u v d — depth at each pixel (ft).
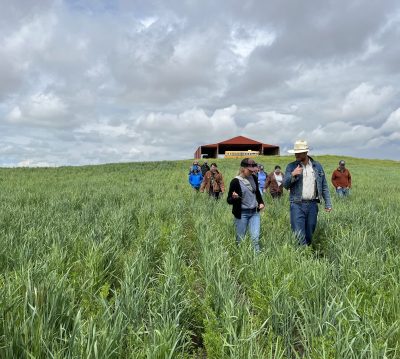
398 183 96.73
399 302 13.67
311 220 26.71
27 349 10.46
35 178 106.01
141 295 14.84
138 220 33.73
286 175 26.63
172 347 11.33
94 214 35.01
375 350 10.59
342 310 12.39
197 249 25.53
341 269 17.98
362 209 35.47
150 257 21.49
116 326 11.92
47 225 28.12
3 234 24.17
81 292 16.02
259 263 18.84
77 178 107.76
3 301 12.47
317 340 11.48
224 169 137.39
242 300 15.57
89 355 10.09
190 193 62.44
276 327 13.71
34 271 15.89
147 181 96.27
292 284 15.40
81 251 21.54
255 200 27.07
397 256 18.70
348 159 250.78
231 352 11.00
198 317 14.92
